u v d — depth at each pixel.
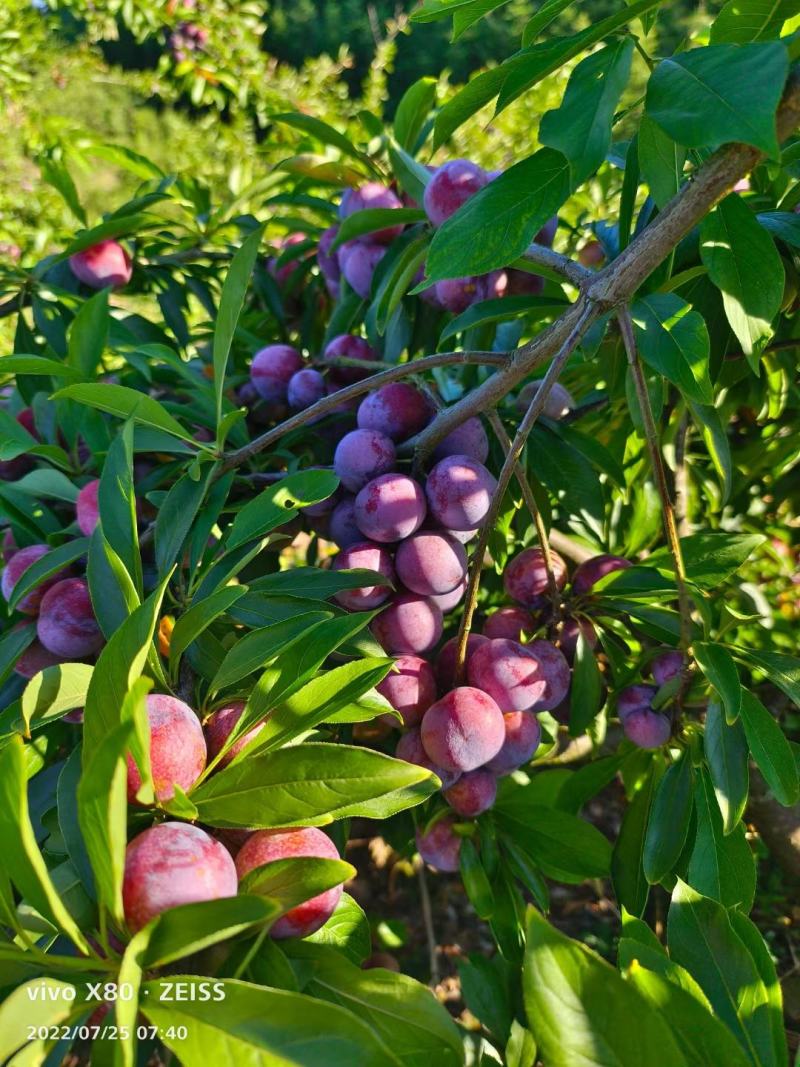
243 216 0.62
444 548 0.34
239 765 0.21
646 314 0.27
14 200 1.47
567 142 0.20
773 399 0.53
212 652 0.29
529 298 0.36
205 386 0.43
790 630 0.63
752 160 0.22
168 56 1.26
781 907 0.77
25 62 1.66
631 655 0.44
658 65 0.19
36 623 0.33
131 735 0.17
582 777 0.40
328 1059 0.16
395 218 0.43
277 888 0.20
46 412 0.43
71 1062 0.58
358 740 0.44
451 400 0.44
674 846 0.33
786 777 0.29
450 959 0.75
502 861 0.37
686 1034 0.19
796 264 0.36
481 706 0.32
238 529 0.32
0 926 0.20
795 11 0.22
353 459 0.35
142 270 0.61
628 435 0.53
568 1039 0.17
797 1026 0.65
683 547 0.38
